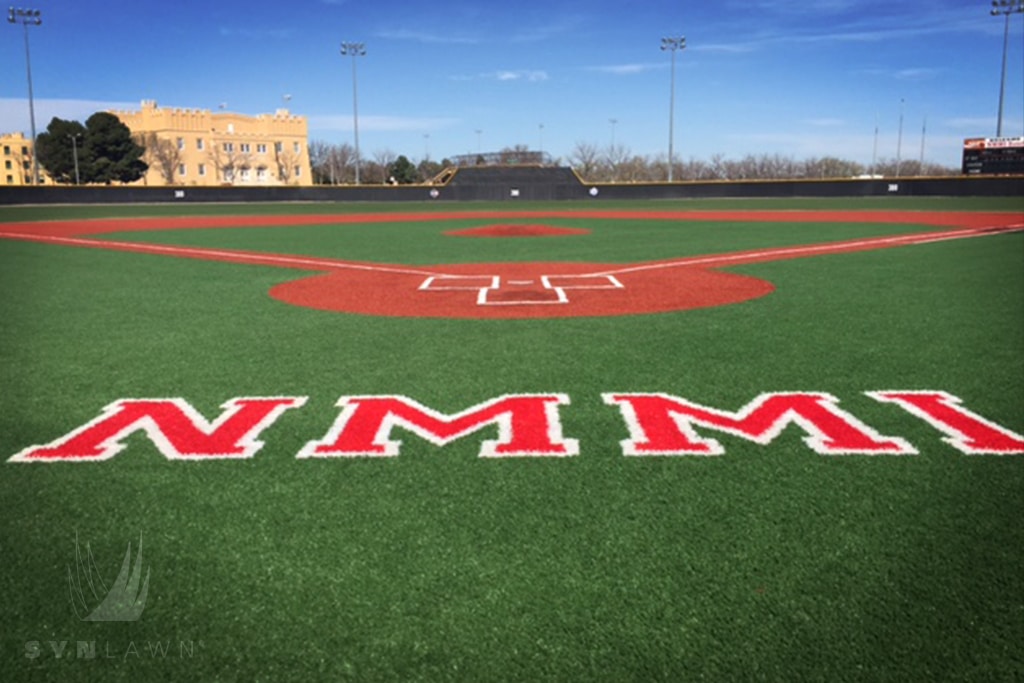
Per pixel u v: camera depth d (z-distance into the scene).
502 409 4.67
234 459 3.88
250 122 91.25
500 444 4.07
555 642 2.37
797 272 11.60
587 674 2.22
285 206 40.94
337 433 4.26
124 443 4.12
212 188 42.62
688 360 5.89
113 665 2.30
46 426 4.42
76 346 6.54
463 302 8.91
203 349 6.39
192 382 5.34
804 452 3.93
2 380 5.41
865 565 2.80
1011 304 8.45
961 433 4.20
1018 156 46.94
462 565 2.82
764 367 5.65
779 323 7.43
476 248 16.67
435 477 3.63
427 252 15.78
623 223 25.53
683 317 7.82
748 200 42.78
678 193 45.91
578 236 19.95
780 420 4.44
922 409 4.62
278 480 3.61
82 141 75.12
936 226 21.28
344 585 2.69
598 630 2.42
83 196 39.81
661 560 2.84
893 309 8.19
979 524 3.12
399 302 8.94
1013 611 2.51
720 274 11.51
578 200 47.09
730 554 2.88
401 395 4.98
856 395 4.92
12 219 28.45
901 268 11.91
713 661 2.27
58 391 5.13
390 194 46.03
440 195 46.81
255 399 4.91
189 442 4.13
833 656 2.29
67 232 22.09
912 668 2.24
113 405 4.82
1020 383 5.20
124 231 22.53
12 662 2.31
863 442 4.07
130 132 79.44
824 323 7.40
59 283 10.82
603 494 3.43
